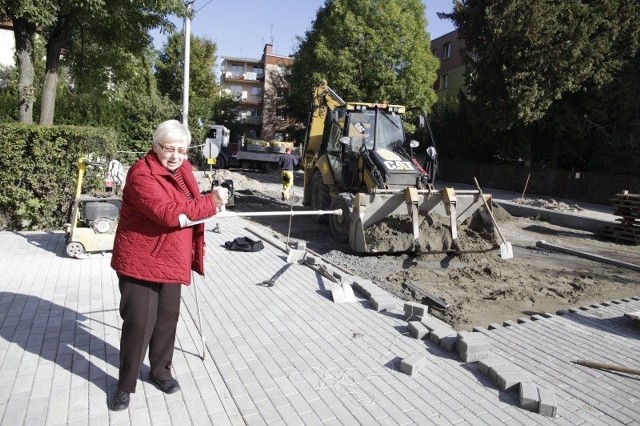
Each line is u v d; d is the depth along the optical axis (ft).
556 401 12.08
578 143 76.38
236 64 217.56
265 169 102.47
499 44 67.62
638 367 14.46
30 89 35.55
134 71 45.91
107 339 14.60
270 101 180.34
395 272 25.16
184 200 10.81
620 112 68.74
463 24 73.82
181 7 38.14
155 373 11.73
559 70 64.90
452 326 18.06
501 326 17.65
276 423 10.76
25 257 23.07
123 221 10.53
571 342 16.25
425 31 85.76
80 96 49.47
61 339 14.49
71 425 10.33
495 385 12.89
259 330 15.90
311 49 94.58
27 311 16.56
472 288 23.06
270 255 25.88
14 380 12.06
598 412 11.85
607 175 66.95
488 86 72.38
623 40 65.46
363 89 81.82
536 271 26.91
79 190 24.18
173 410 11.05
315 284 21.11
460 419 11.22
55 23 35.37
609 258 32.50
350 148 33.27
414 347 15.05
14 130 27.81
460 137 93.40
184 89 55.26
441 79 129.70
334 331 16.06
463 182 93.71
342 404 11.66
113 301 17.76
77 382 12.07
